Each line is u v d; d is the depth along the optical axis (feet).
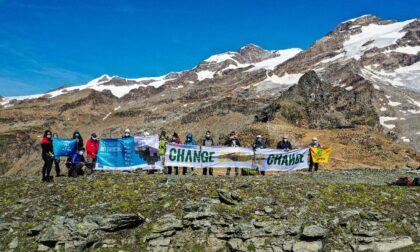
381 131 423.23
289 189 65.92
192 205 59.52
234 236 55.57
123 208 59.77
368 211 59.88
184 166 87.35
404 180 76.54
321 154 98.27
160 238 55.88
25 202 63.72
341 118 397.39
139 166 86.12
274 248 53.83
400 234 56.80
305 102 404.36
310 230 54.85
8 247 55.06
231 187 66.18
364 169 103.30
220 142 260.42
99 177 75.15
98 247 54.65
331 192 65.82
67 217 57.93
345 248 54.34
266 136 240.32
